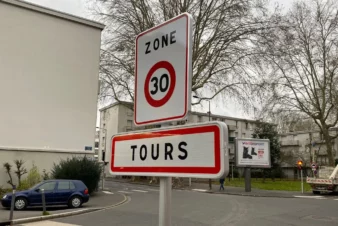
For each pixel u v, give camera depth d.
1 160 22.02
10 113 22.77
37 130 23.73
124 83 31.34
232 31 27.75
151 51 2.45
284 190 30.78
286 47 29.42
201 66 29.59
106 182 42.53
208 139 1.88
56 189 15.78
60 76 25.20
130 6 28.23
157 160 2.20
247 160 28.52
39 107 24.02
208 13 28.05
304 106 35.62
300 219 12.60
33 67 24.06
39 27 24.64
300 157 58.75
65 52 25.66
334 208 15.80
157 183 37.53
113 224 11.35
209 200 19.23
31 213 13.91
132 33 28.72
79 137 25.47
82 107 25.92
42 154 23.66
